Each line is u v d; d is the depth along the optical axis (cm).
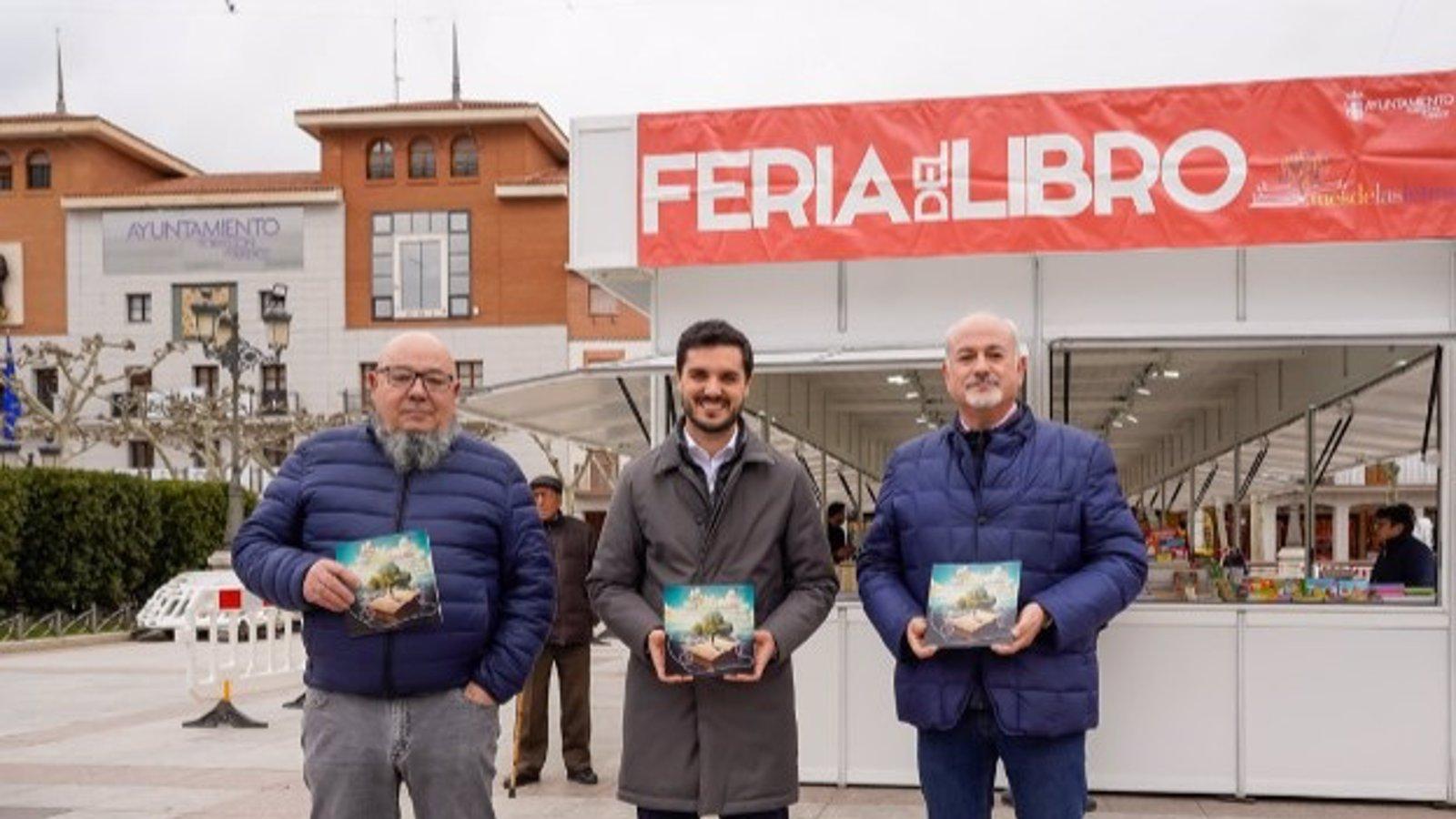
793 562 386
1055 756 377
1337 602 723
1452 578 705
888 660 751
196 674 1152
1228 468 1274
